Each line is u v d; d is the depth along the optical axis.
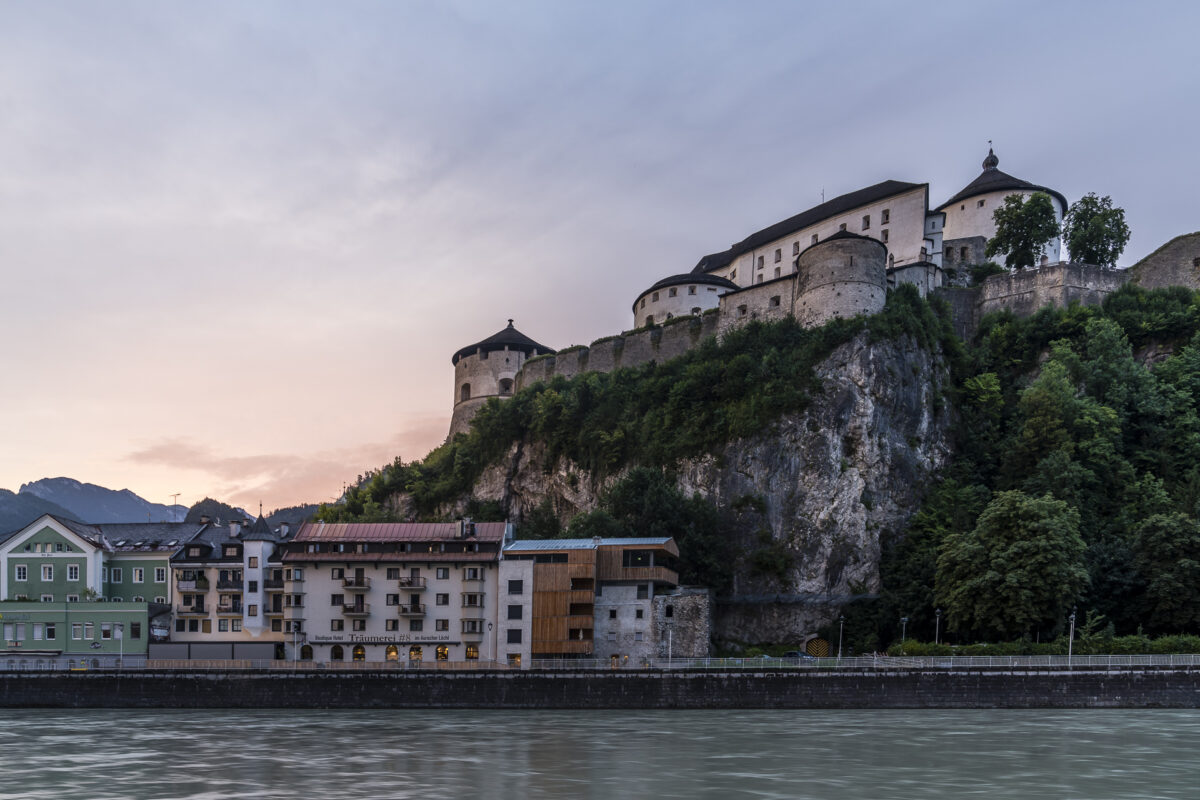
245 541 107.56
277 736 70.19
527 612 99.44
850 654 106.56
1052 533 90.81
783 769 56.44
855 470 115.25
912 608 103.38
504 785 53.09
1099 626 92.88
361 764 59.19
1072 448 113.44
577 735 69.56
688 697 84.62
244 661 92.25
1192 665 80.25
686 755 61.12
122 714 83.56
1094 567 95.69
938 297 139.88
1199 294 131.50
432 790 52.09
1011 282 141.62
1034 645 87.50
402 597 101.06
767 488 116.88
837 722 75.00
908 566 108.00
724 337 136.50
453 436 172.88
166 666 90.19
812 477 115.56
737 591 113.56
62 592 108.38
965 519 109.69
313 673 87.50
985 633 93.44
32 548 109.62
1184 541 91.06
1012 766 56.69
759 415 119.88
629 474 119.50
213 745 66.31
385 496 153.88
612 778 54.53
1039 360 132.50
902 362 121.94
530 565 100.00
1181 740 65.19
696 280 156.50
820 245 129.88
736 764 58.09
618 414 135.25
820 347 121.69
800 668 84.50
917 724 73.25
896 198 147.88
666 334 147.38
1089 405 117.56
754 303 138.88
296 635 101.44
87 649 103.38
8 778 55.53
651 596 99.94
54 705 87.94
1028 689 82.00
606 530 111.19
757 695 84.25
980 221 155.00
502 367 170.00
